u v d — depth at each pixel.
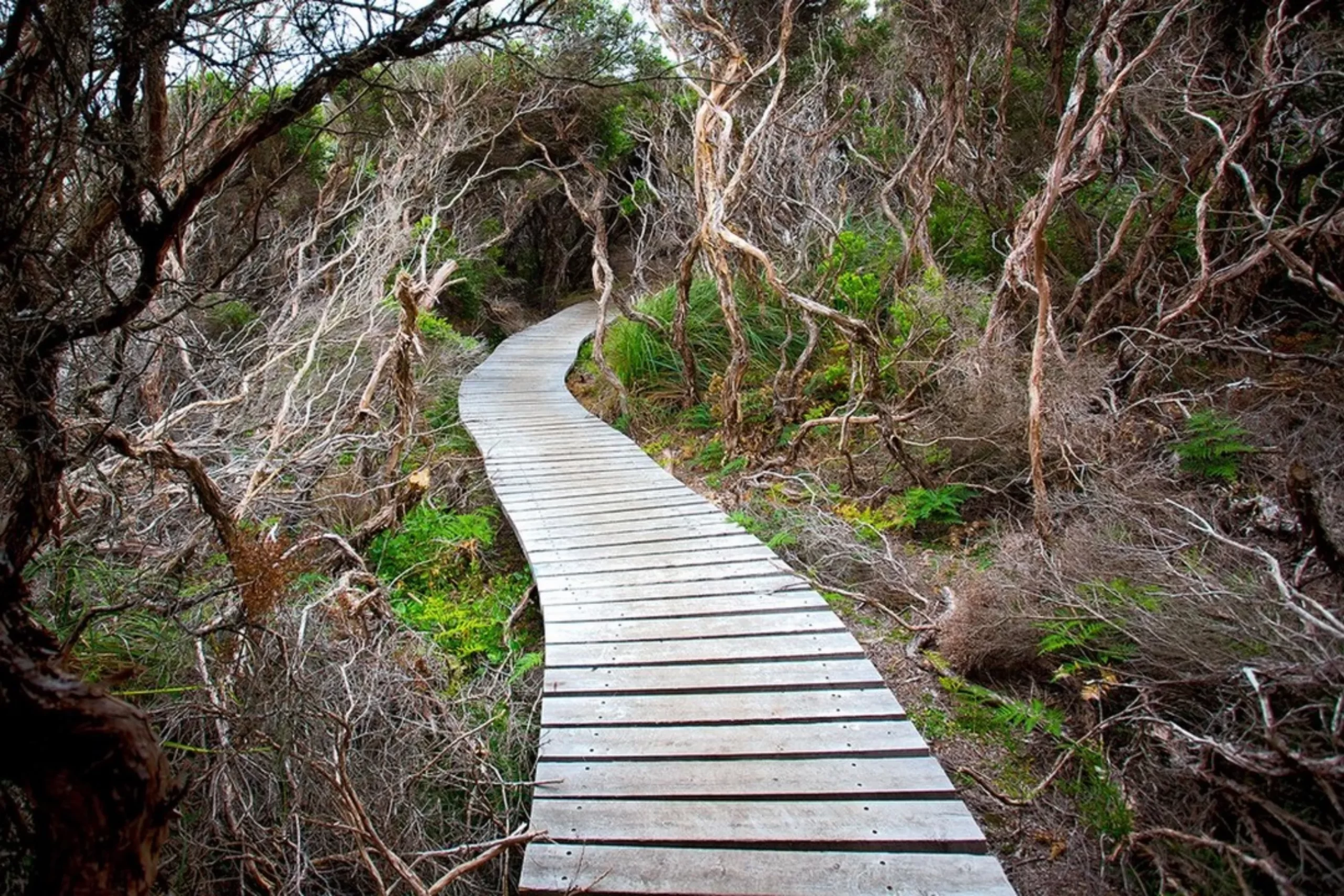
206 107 2.83
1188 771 2.57
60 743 1.36
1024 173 8.02
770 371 8.75
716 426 8.50
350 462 6.79
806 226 9.03
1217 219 6.04
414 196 9.44
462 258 14.21
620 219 21.02
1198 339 5.72
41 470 2.03
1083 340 6.02
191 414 5.30
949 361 6.27
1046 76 7.93
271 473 5.02
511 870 2.74
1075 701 3.43
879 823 2.45
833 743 2.85
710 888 2.23
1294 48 5.17
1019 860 2.69
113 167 2.02
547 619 3.96
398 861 2.23
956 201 8.67
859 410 6.88
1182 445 4.54
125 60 1.93
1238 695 2.72
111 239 2.40
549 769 2.78
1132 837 2.49
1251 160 5.54
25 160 1.84
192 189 2.04
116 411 2.55
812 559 5.17
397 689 3.46
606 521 5.49
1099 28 4.88
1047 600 3.66
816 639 3.63
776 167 9.46
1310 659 2.53
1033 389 4.37
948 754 3.26
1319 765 2.11
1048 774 3.04
